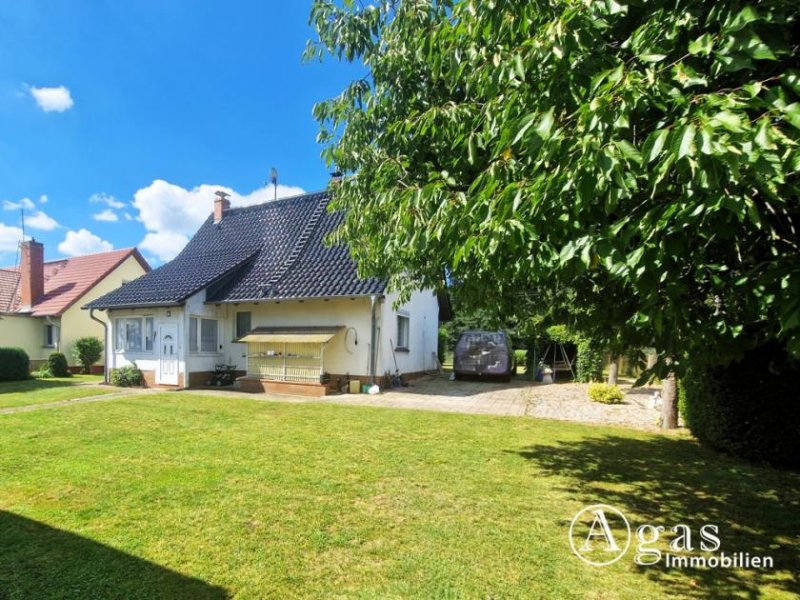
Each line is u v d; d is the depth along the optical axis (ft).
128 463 19.81
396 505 15.33
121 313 55.01
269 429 27.14
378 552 12.09
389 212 14.46
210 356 52.65
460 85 14.94
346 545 12.45
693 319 8.02
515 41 9.13
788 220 7.20
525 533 13.37
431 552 12.12
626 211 7.59
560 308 14.57
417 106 15.87
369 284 44.39
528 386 51.72
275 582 10.62
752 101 5.42
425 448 22.86
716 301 9.02
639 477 18.63
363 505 15.28
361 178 17.06
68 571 11.03
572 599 10.11
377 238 15.44
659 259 6.33
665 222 5.96
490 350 57.00
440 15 13.83
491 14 8.57
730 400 22.02
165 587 10.37
